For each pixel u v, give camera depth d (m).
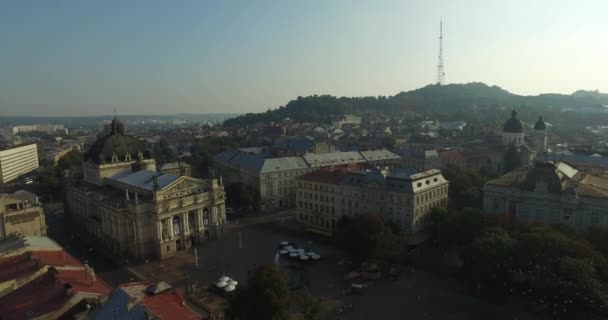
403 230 177.25
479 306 120.81
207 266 158.75
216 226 192.25
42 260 106.56
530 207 165.38
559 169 171.88
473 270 126.06
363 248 144.12
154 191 168.25
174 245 175.88
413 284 136.50
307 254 162.25
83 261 169.50
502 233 133.38
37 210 166.38
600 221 149.12
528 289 120.62
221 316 117.88
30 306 84.75
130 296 80.38
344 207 193.75
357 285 132.12
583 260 109.12
